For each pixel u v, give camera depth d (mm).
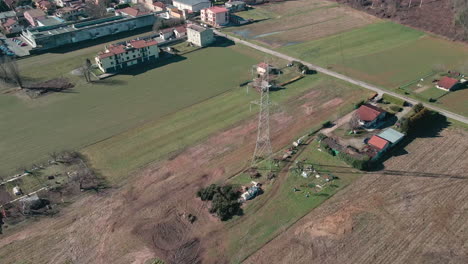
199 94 102625
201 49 132875
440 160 74750
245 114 92500
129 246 58531
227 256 56688
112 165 75625
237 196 67375
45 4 166750
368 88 103562
